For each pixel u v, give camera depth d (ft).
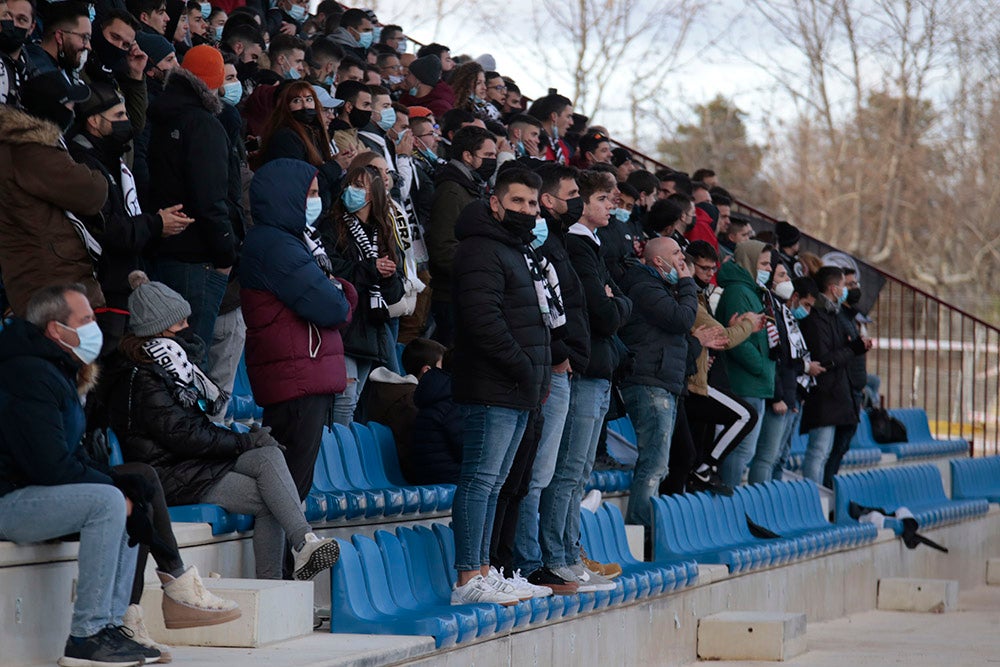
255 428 52.75
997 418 154.61
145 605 47.47
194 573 46.26
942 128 265.54
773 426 98.53
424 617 51.55
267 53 92.27
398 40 126.62
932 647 85.10
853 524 103.81
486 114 110.63
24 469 41.96
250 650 46.70
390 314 69.97
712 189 131.23
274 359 54.08
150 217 54.95
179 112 59.11
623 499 85.71
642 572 71.31
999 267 270.67
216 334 67.21
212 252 59.47
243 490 51.90
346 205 65.46
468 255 53.98
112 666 42.14
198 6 88.22
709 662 77.71
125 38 61.36
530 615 58.23
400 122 88.69
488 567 56.95
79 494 41.96
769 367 90.94
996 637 90.63
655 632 73.10
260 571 52.80
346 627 51.16
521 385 54.39
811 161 265.75
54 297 42.45
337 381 55.01
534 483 60.23
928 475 128.06
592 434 64.28
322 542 50.88
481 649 55.21
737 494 91.66
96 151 54.44
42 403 41.86
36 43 60.90
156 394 51.37
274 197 54.39
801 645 81.20
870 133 265.54
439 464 69.62
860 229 260.21
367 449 67.97
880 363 205.36
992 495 138.92
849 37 255.50
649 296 77.77
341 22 115.24
